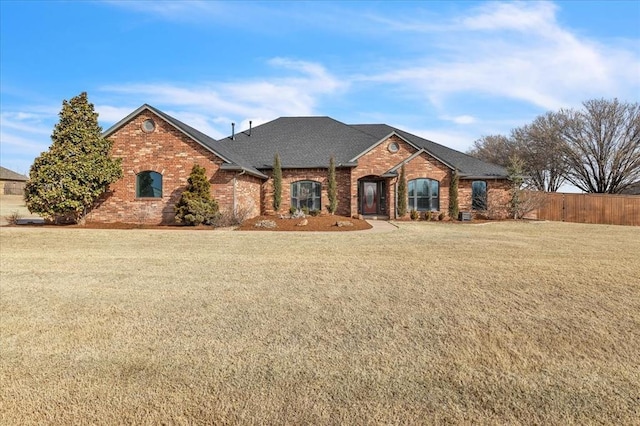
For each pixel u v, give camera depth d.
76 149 18.36
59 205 18.11
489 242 13.60
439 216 24.70
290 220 20.62
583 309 6.21
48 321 5.60
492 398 3.63
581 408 3.47
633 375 4.10
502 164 48.44
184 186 20.22
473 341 4.96
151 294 6.97
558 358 4.50
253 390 3.74
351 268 9.12
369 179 26.41
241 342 4.89
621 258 10.48
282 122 31.20
